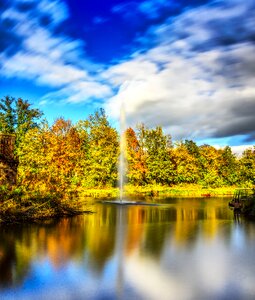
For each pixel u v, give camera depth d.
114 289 8.80
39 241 14.82
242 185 73.94
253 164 72.69
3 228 18.34
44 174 26.00
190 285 9.11
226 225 20.27
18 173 26.19
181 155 72.94
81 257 12.01
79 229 18.27
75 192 27.22
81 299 8.14
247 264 11.20
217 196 52.91
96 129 67.94
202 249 13.40
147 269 10.59
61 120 69.38
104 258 11.93
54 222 21.05
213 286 9.02
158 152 68.50
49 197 23.53
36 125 59.75
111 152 63.31
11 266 10.86
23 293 8.52
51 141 47.62
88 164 61.38
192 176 72.12
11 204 19.92
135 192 57.50
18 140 52.03
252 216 24.94
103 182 63.22
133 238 15.74
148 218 23.66
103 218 23.47
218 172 79.19
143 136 70.31
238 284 9.21
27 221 21.11
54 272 10.21
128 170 65.81
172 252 12.91
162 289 8.80
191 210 29.86
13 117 59.81
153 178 68.31
